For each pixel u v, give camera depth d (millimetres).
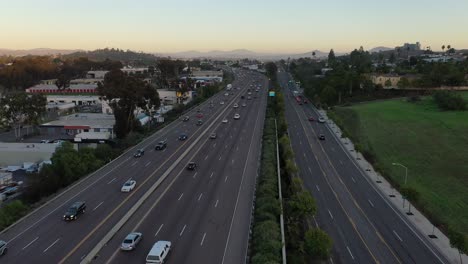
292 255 38062
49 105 139000
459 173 69188
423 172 71375
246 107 142500
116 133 92312
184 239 40469
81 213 46938
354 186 61906
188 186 57281
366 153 80312
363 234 45438
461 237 38844
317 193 58375
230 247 38781
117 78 91312
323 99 147000
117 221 44844
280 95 141625
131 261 36094
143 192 54531
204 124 109688
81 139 88562
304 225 47250
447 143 88250
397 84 164500
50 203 50781
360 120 116938
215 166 67688
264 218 43375
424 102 139000
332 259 39625
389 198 57250
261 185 54250
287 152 70250
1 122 99125
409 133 99375
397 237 44906
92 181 59719
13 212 46094
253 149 79812
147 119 113438
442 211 54031
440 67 163500
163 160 71688
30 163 72625
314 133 100562
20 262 35875
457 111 121562
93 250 37500
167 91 155000
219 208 48812
